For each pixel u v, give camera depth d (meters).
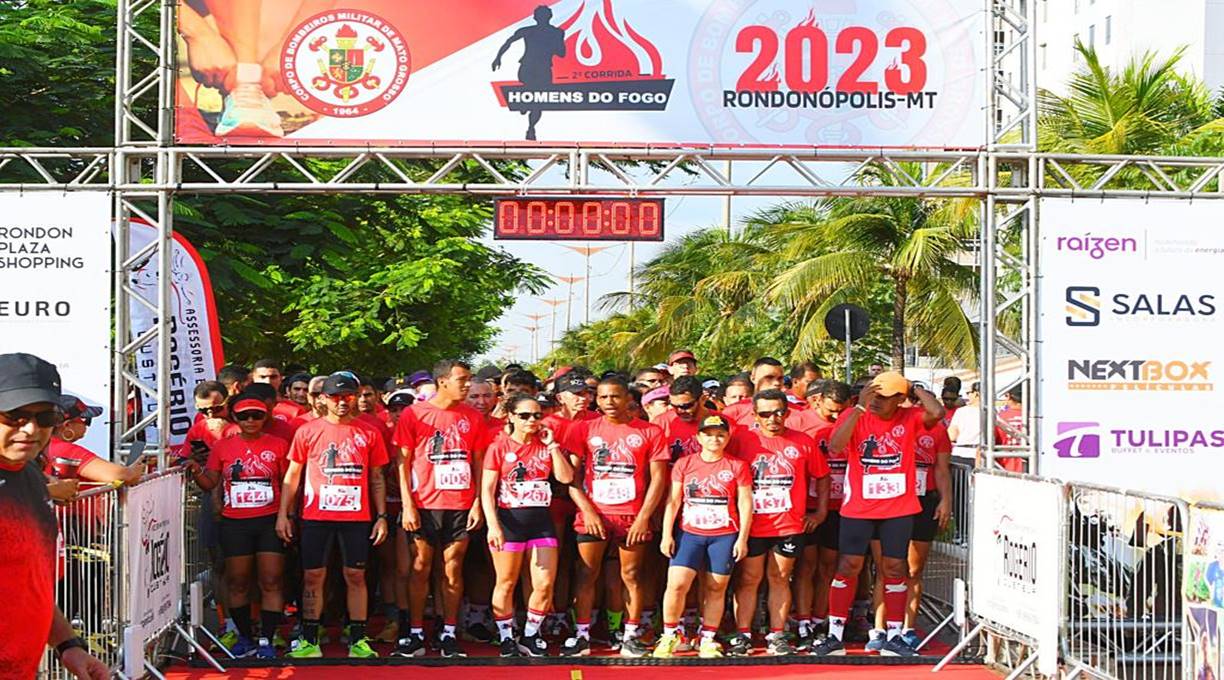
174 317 10.01
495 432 8.48
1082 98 19.47
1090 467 8.31
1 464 3.44
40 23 12.12
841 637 8.38
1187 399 8.37
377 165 14.00
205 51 8.50
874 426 8.25
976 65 8.67
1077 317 8.34
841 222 21.02
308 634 8.16
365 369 17.23
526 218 8.52
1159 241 8.40
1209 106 20.44
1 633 3.39
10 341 8.30
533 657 8.08
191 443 8.67
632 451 8.23
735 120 8.63
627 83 8.61
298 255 12.66
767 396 8.10
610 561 8.60
